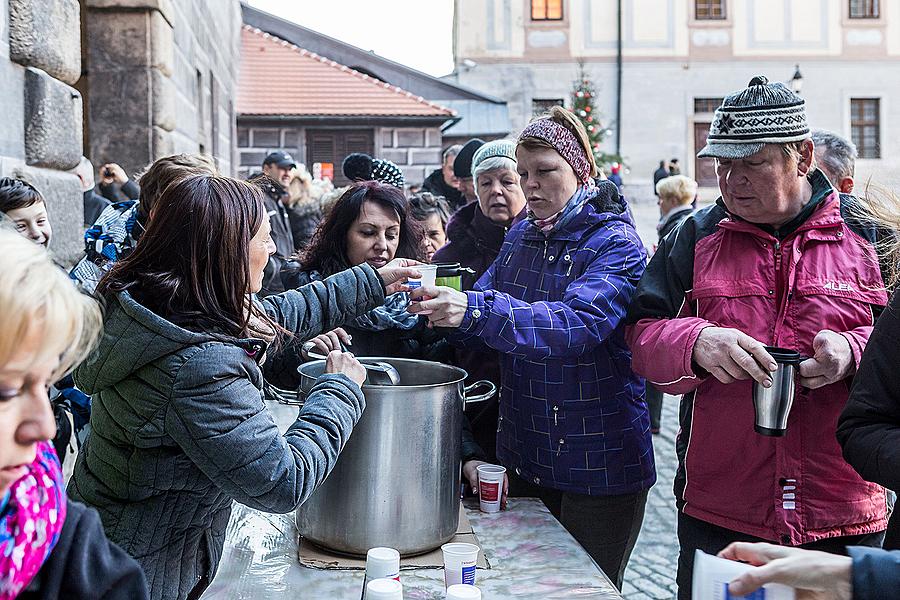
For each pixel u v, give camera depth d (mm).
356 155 4945
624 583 3516
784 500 1782
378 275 1972
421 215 3969
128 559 1024
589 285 2006
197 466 1373
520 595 1542
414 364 1947
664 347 1799
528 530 1890
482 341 2035
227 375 1358
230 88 12758
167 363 1347
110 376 1361
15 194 2291
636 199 22297
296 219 6156
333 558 1692
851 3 22516
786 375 1654
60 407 2324
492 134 18688
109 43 5133
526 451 2180
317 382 1578
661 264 1999
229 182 1463
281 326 1806
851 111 22766
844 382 1776
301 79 15445
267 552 1749
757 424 1697
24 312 797
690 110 22359
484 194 2904
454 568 1512
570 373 2088
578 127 2137
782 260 1822
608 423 2107
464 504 2074
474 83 22219
